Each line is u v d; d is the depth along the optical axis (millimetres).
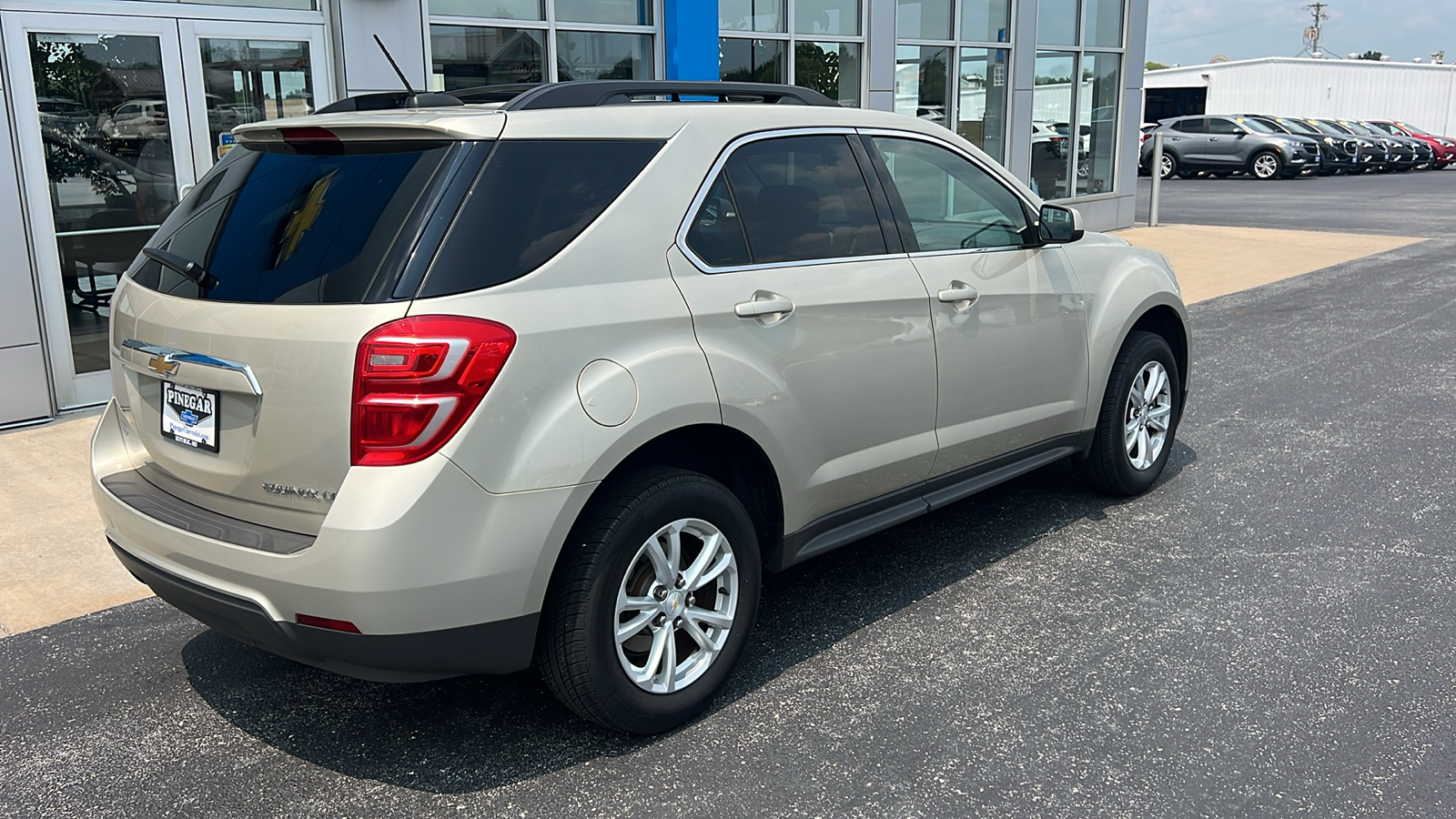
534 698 3381
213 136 7289
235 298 2803
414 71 8094
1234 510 4922
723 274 3191
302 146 3035
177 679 3543
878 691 3361
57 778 2973
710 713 3248
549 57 8984
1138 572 4238
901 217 3824
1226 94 40344
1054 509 5000
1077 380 4539
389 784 2924
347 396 2561
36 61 6445
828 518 3617
